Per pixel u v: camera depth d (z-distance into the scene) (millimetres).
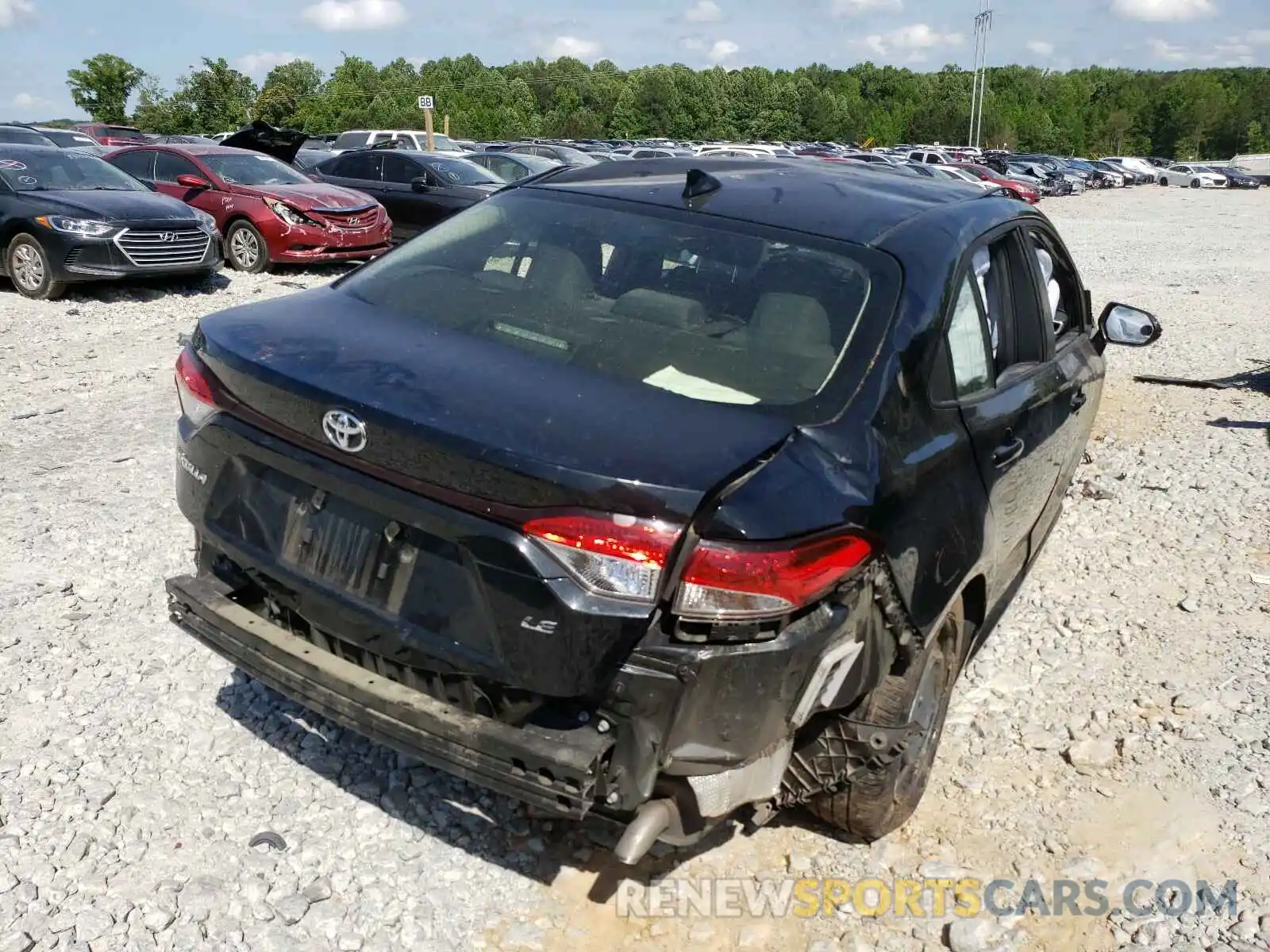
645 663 2365
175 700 3715
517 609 2424
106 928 2723
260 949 2725
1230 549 5668
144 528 5094
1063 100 148000
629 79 132125
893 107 138250
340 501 2709
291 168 14633
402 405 2564
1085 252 21375
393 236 16141
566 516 2352
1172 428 8031
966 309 3357
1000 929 2984
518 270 3332
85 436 6477
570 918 2930
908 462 2793
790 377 2832
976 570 3213
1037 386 3822
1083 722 4008
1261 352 11070
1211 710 4094
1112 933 3006
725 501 2371
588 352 2936
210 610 2961
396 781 3381
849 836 3326
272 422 2795
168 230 11242
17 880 2844
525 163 20078
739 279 3123
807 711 2621
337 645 2793
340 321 3113
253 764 3414
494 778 2506
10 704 3604
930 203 3635
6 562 4633
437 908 2916
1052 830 3426
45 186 11297
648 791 2482
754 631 2391
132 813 3143
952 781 3656
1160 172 58875
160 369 8289
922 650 2934
